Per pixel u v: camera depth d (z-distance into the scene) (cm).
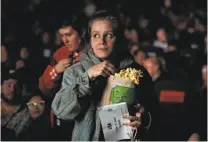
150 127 469
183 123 677
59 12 1535
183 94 686
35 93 660
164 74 760
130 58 468
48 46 1262
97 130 454
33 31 1516
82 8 1598
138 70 463
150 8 1752
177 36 1510
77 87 449
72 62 582
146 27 1634
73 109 449
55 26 1523
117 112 454
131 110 461
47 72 595
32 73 789
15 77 687
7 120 652
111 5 1741
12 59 1251
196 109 689
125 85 455
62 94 454
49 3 1538
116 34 460
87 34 479
